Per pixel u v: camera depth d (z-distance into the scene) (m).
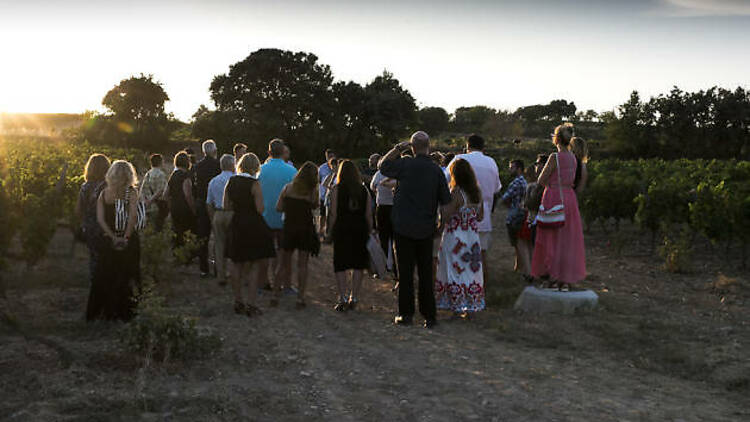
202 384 4.02
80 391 3.73
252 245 5.98
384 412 3.73
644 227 11.22
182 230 8.14
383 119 64.69
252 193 5.97
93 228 5.45
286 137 59.44
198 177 8.00
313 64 62.31
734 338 5.51
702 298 7.34
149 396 3.69
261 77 58.09
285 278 7.43
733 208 9.24
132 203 5.38
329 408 3.76
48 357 4.38
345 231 6.58
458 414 3.72
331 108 61.69
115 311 5.35
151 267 6.71
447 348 5.20
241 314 6.09
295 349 4.98
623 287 8.02
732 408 3.95
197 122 57.59
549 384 4.32
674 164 26.17
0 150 23.27
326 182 11.01
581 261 6.67
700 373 4.66
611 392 4.19
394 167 6.10
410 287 6.09
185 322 4.65
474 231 6.30
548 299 6.54
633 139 69.31
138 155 30.55
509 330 5.80
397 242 6.10
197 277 7.96
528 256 8.21
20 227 7.17
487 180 7.42
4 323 5.20
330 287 8.12
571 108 121.44
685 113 68.56
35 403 3.50
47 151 24.06
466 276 6.24
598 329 5.82
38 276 7.19
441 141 67.38
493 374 4.52
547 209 6.61
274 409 3.69
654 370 4.74
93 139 69.56
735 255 10.78
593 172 18.69
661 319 6.19
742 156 69.81
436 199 6.07
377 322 6.15
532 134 93.88
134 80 71.94
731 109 68.31
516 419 3.65
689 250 9.50
